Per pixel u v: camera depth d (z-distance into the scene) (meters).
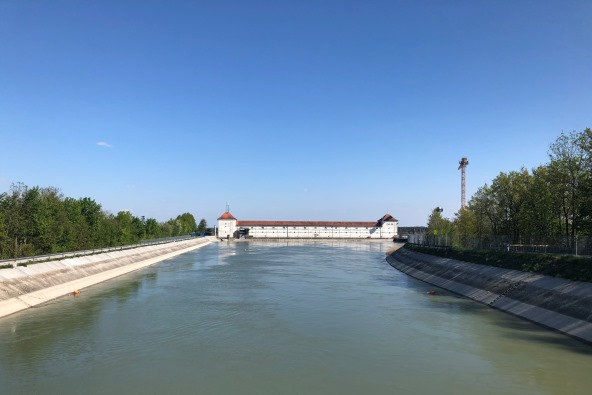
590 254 40.25
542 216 49.94
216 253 110.94
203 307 35.38
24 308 34.12
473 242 61.88
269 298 39.78
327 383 18.88
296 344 24.77
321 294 42.19
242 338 26.03
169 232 157.25
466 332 27.33
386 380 19.19
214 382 19.00
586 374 19.83
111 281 52.59
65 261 50.22
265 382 19.00
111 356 22.53
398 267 71.19
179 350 23.61
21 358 22.12
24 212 53.84
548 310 29.86
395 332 27.39
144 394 17.70
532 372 20.09
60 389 18.16
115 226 85.38
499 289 37.78
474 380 19.17
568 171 47.88
